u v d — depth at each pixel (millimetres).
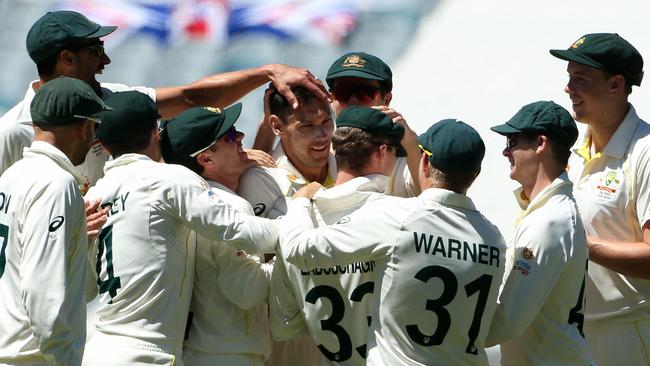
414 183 15117
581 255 13383
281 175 14758
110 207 13492
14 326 12234
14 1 37719
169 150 14148
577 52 15234
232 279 13586
